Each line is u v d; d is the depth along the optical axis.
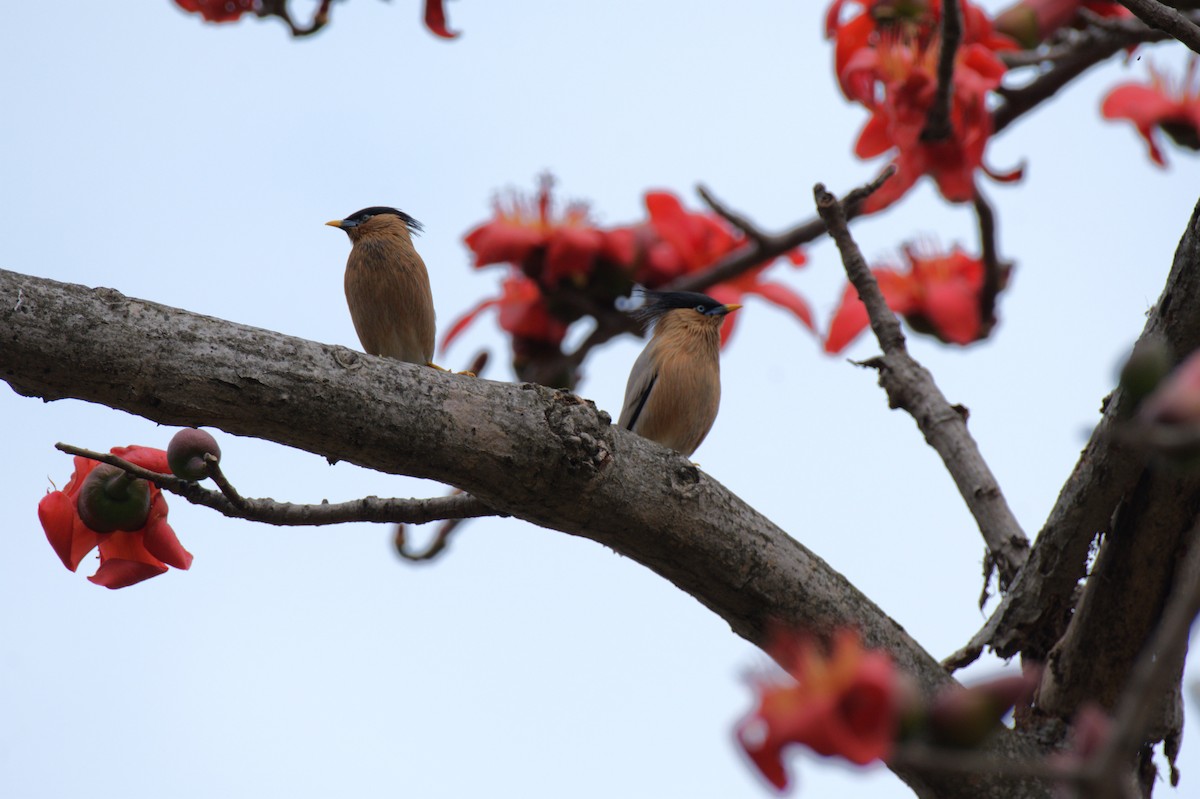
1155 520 7.36
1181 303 6.84
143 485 6.73
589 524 7.06
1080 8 9.66
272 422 6.42
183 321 6.29
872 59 8.34
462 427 6.68
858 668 3.14
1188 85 8.59
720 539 7.14
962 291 9.27
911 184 8.34
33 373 6.03
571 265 9.70
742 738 3.11
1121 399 7.12
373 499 7.56
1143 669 3.50
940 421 9.18
